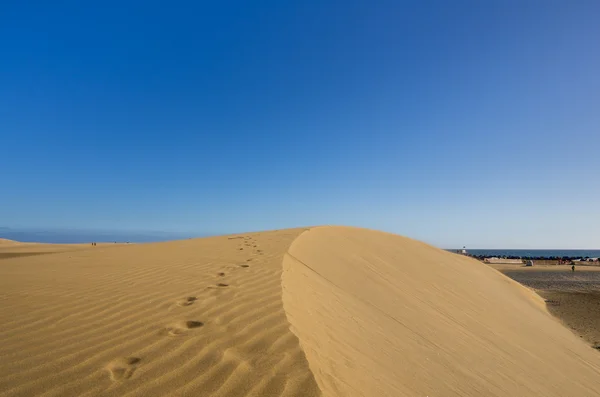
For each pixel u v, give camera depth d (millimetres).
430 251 16531
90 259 9516
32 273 7320
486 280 15438
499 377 6254
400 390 3881
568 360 9180
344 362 3848
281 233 14031
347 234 15094
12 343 3625
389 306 7953
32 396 2711
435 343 6629
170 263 8258
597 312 17641
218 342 3693
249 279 6316
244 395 2787
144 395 2762
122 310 4652
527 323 11484
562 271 41750
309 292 6293
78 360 3287
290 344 3672
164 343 3658
